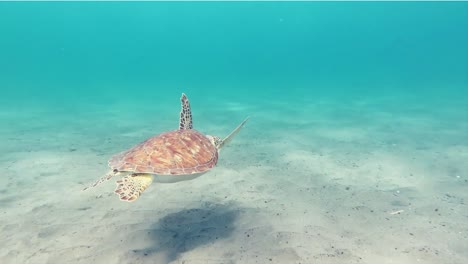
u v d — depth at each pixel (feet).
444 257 15.97
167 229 18.70
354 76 182.29
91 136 43.86
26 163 31.27
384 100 80.18
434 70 226.99
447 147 37.09
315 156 34.12
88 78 182.29
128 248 16.69
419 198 23.22
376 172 28.99
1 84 128.98
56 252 16.21
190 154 15.90
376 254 16.30
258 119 57.21
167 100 88.38
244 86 133.18
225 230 18.63
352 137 42.83
